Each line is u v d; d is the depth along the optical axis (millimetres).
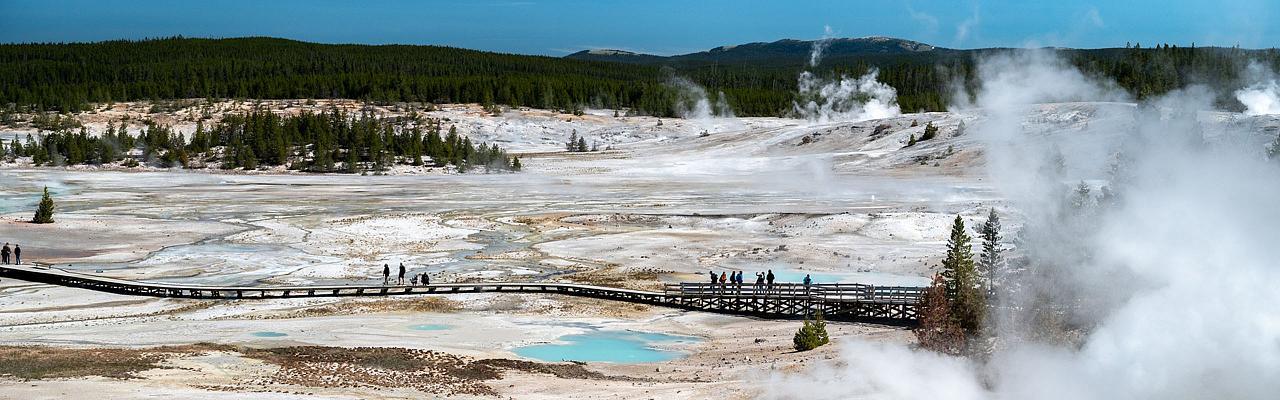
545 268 67562
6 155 150250
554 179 130625
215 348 41562
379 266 67812
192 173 141625
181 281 61562
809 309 52656
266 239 79250
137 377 35188
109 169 145125
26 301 55281
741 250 73688
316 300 56000
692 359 42844
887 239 77188
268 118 166125
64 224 84875
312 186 122250
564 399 34469
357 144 155250
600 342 46688
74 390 32719
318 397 33219
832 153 155875
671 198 106625
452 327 49156
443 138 190375
